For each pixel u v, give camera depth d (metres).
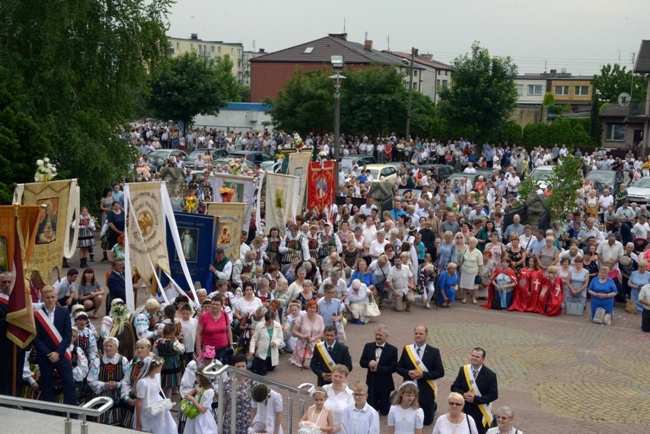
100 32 26.67
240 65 162.25
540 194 27.00
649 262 21.31
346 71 59.50
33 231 10.62
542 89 120.25
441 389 14.89
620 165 49.31
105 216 23.94
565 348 17.94
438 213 26.39
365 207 26.05
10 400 8.38
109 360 11.39
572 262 21.42
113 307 12.79
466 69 58.59
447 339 18.30
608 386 15.43
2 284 10.52
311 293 17.34
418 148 54.50
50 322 10.90
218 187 22.39
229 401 10.60
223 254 17.62
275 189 21.84
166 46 28.84
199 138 59.78
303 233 20.62
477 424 11.46
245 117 75.19
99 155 26.06
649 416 13.89
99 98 27.86
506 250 22.05
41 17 26.03
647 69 55.81
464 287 21.67
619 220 25.78
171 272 17.48
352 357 16.48
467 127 58.97
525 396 14.77
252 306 15.39
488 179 38.25
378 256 21.80
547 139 63.53
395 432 10.57
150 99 62.44
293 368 15.74
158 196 16.28
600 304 20.08
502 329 19.36
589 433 13.03
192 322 13.75
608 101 95.62
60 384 11.07
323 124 59.44
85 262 22.92
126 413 11.42
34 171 23.81
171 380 12.82
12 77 24.72
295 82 59.91
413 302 21.27
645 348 18.08
